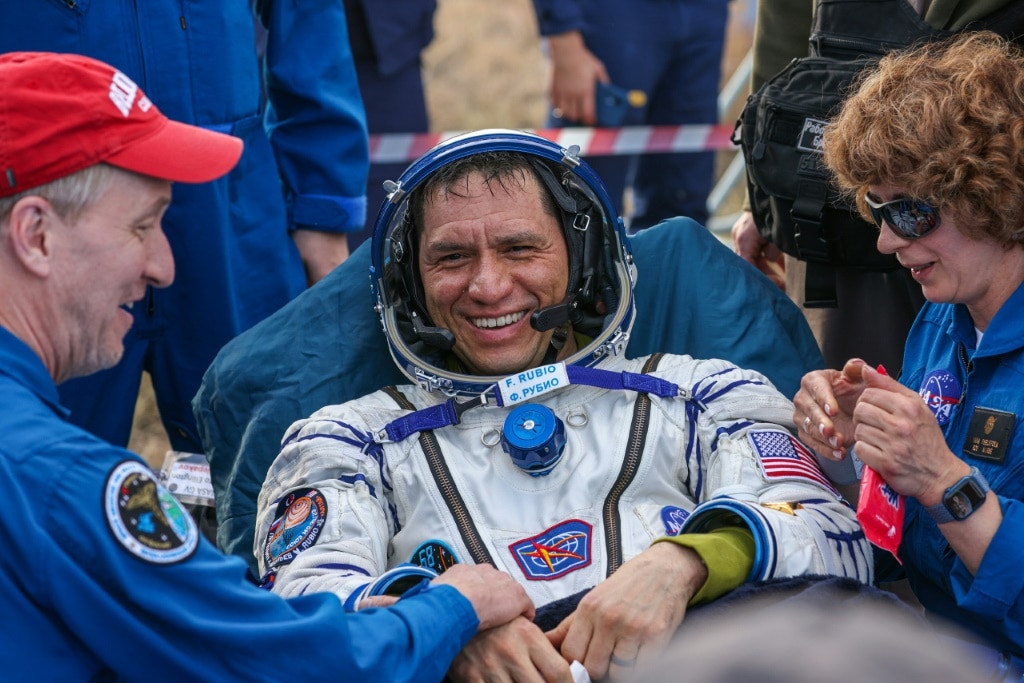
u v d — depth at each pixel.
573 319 2.27
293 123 3.02
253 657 1.47
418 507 2.14
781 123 2.53
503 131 2.20
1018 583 1.76
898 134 1.82
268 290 2.93
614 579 1.83
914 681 0.69
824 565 1.91
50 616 1.43
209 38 2.70
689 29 5.06
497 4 9.99
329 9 2.98
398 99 4.57
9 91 1.51
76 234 1.55
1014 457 1.87
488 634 1.80
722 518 2.00
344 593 1.88
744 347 2.40
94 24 2.59
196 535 1.49
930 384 2.03
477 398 2.20
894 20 2.46
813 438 2.07
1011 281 1.89
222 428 2.47
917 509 2.02
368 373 2.45
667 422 2.19
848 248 2.52
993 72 1.82
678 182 5.30
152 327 2.80
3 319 1.55
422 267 2.23
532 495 2.13
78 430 1.46
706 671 0.71
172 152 1.61
